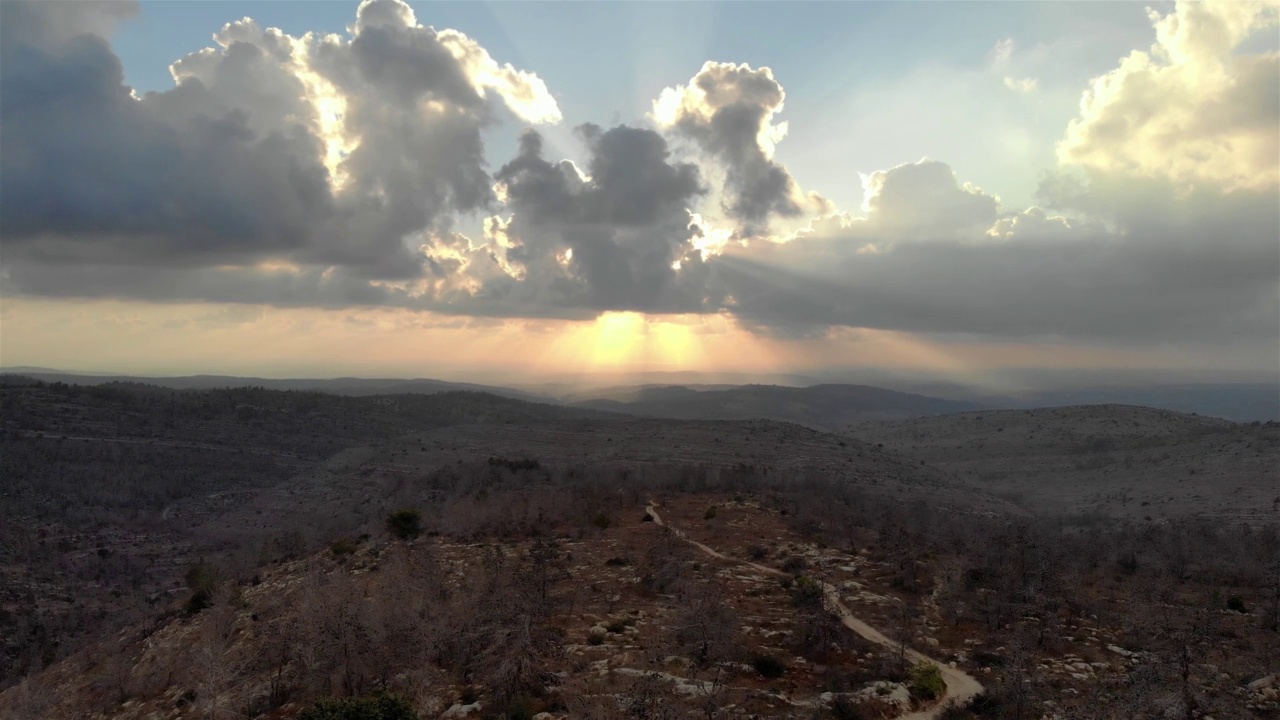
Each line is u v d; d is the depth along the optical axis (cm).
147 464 12950
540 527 7656
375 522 9144
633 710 3173
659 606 4931
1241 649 4122
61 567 9344
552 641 4034
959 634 4519
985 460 16900
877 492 11356
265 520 11719
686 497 9575
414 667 3822
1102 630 4556
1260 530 8000
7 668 6850
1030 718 3303
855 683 3678
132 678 5109
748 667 3884
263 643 4497
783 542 6988
